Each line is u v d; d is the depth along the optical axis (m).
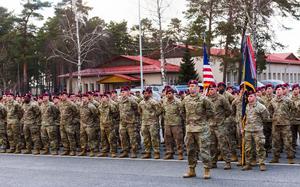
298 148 15.67
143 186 10.29
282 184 10.00
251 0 37.50
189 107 11.01
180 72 49.19
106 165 13.47
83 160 14.70
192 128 10.93
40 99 17.25
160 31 42.41
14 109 17.36
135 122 14.92
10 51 56.25
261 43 39.88
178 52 58.75
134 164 13.45
